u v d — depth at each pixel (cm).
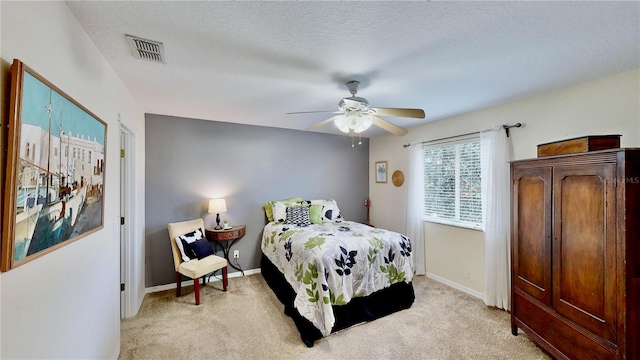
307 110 310
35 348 96
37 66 98
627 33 148
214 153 363
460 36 152
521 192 221
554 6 125
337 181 471
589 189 166
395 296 273
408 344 213
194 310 269
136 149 268
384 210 464
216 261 305
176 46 161
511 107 276
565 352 179
